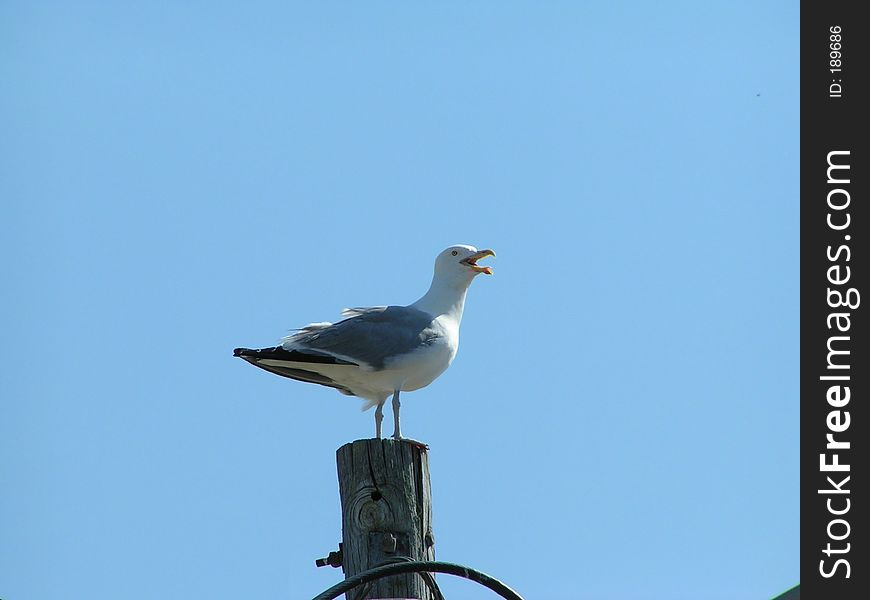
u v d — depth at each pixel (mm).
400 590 11305
